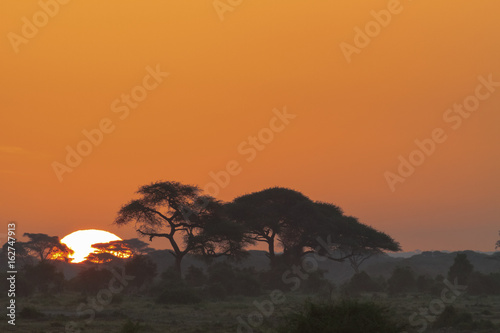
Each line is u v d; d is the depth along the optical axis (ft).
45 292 329.11
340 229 448.65
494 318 174.70
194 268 380.17
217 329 150.00
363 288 373.20
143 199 376.27
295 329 82.17
